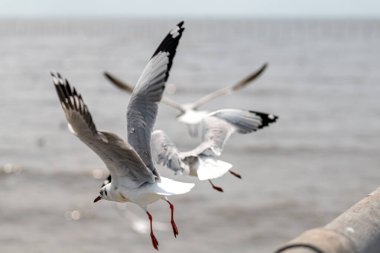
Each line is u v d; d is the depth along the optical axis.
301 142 40.22
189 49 147.88
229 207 25.38
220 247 21.58
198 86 72.94
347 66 101.06
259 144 39.50
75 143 40.19
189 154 7.09
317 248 3.85
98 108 56.03
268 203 26.12
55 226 23.67
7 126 47.19
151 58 6.50
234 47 158.25
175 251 21.22
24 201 27.00
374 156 35.81
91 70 92.50
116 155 5.60
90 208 25.64
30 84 75.88
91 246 21.67
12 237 22.52
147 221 23.89
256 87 72.50
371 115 51.62
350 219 4.32
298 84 75.81
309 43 182.62
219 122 7.66
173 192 5.61
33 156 36.66
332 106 56.88
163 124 45.91
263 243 22.08
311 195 27.50
